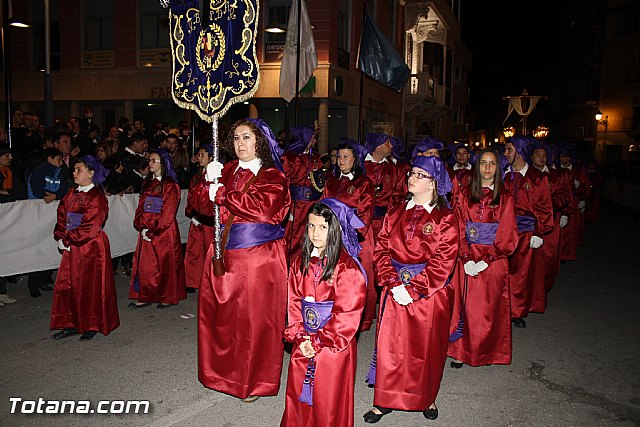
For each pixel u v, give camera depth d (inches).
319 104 695.7
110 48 757.3
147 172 359.3
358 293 143.6
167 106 783.7
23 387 190.9
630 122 1533.0
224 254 183.5
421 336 168.2
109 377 200.7
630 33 1524.4
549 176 323.3
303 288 148.5
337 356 143.4
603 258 462.9
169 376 203.2
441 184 169.6
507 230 207.9
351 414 146.1
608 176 1149.7
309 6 667.4
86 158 231.9
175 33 193.6
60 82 778.2
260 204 177.0
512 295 273.3
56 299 234.1
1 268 278.8
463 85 1713.8
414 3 984.3
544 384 207.2
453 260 167.3
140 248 281.1
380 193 293.6
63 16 765.3
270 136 184.1
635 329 273.1
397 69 523.8
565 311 302.5
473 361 213.8
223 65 181.6
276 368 186.7
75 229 229.0
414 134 1096.8
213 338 186.1
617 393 201.0
